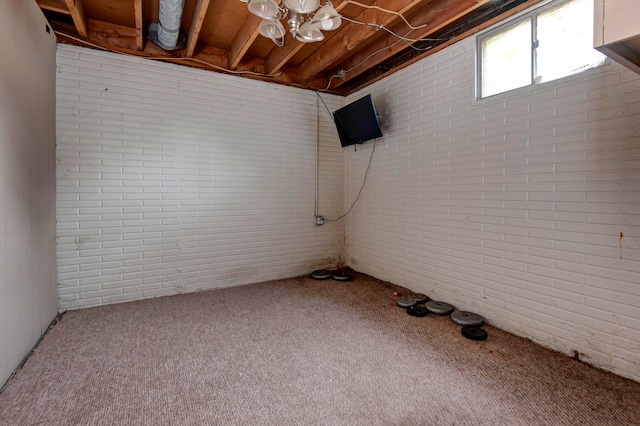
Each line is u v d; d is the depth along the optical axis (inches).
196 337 101.6
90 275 126.6
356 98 177.8
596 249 82.7
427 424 63.3
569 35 87.7
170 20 111.1
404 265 148.7
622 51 48.7
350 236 186.9
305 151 176.1
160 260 140.1
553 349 92.3
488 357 89.0
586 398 70.9
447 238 125.6
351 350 93.4
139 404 69.2
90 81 124.8
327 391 74.0
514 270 101.9
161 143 138.7
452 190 122.8
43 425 62.9
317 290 149.7
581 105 84.7
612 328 80.1
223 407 68.4
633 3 43.2
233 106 154.6
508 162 102.6
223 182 153.1
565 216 88.7
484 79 111.7
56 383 76.5
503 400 70.6
